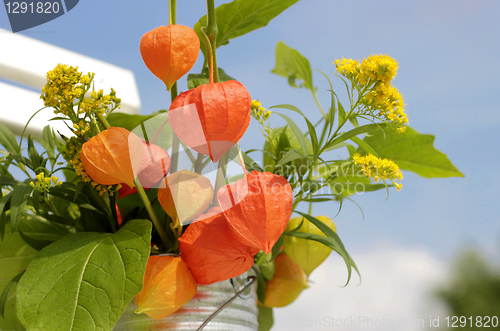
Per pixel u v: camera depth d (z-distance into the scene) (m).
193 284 0.61
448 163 0.80
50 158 0.66
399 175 0.64
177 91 0.67
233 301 0.64
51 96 0.60
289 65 0.99
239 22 0.73
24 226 0.68
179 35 0.61
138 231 0.60
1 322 0.68
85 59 1.03
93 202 0.65
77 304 0.57
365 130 0.65
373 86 0.65
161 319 0.61
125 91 1.04
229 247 0.60
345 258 0.64
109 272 0.58
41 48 0.97
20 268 0.68
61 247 0.60
